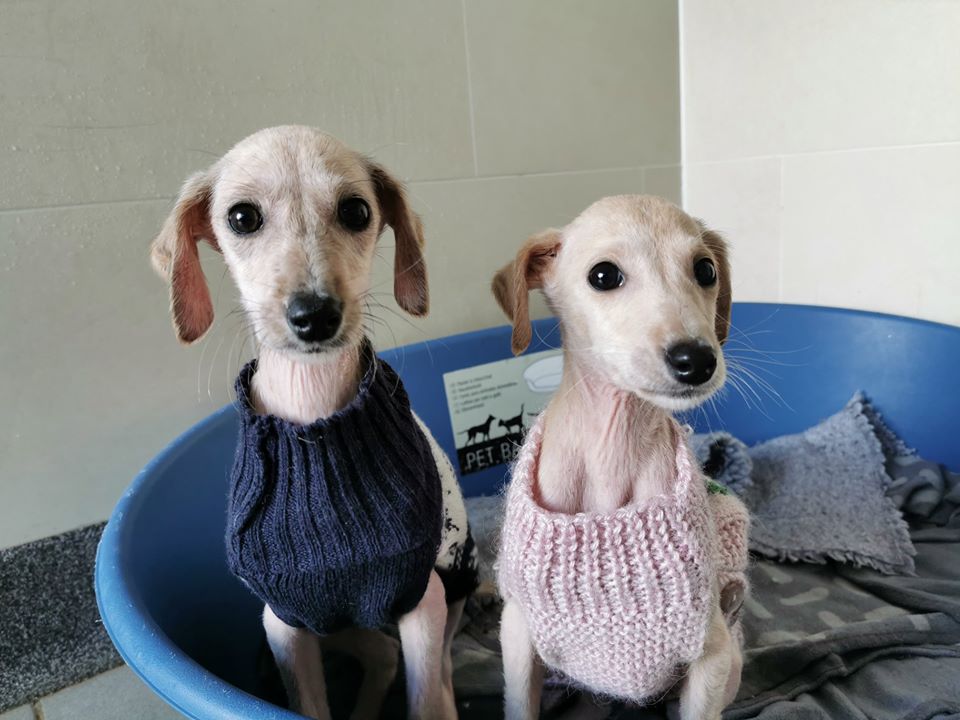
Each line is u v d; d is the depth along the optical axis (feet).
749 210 2.42
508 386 2.20
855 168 2.10
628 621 1.05
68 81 1.50
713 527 1.11
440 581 1.29
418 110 1.97
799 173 2.24
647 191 2.52
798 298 2.33
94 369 1.63
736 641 1.30
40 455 1.60
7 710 1.62
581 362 1.12
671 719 1.36
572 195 2.34
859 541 1.80
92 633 1.71
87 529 1.67
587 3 2.25
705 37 2.41
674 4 2.45
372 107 1.89
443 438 2.10
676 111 2.54
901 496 1.89
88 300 1.59
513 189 2.20
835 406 2.17
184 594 1.38
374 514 1.05
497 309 2.25
